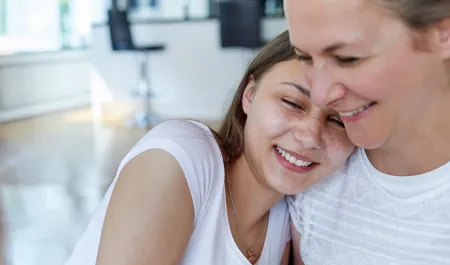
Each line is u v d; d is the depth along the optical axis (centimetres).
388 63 79
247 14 630
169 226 98
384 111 84
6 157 531
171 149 101
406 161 98
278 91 104
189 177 101
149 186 98
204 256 108
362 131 86
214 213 107
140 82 748
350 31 76
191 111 743
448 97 88
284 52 105
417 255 103
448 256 100
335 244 115
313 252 120
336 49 78
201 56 730
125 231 96
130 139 614
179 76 740
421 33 78
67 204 384
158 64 742
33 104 835
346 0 75
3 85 767
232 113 115
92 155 535
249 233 119
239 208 115
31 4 902
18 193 411
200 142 105
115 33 680
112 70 757
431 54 81
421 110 88
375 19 76
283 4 84
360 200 110
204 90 737
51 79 883
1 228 338
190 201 101
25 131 681
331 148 105
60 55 903
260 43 637
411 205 102
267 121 105
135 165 101
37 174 464
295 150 104
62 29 968
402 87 81
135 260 96
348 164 112
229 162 115
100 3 985
